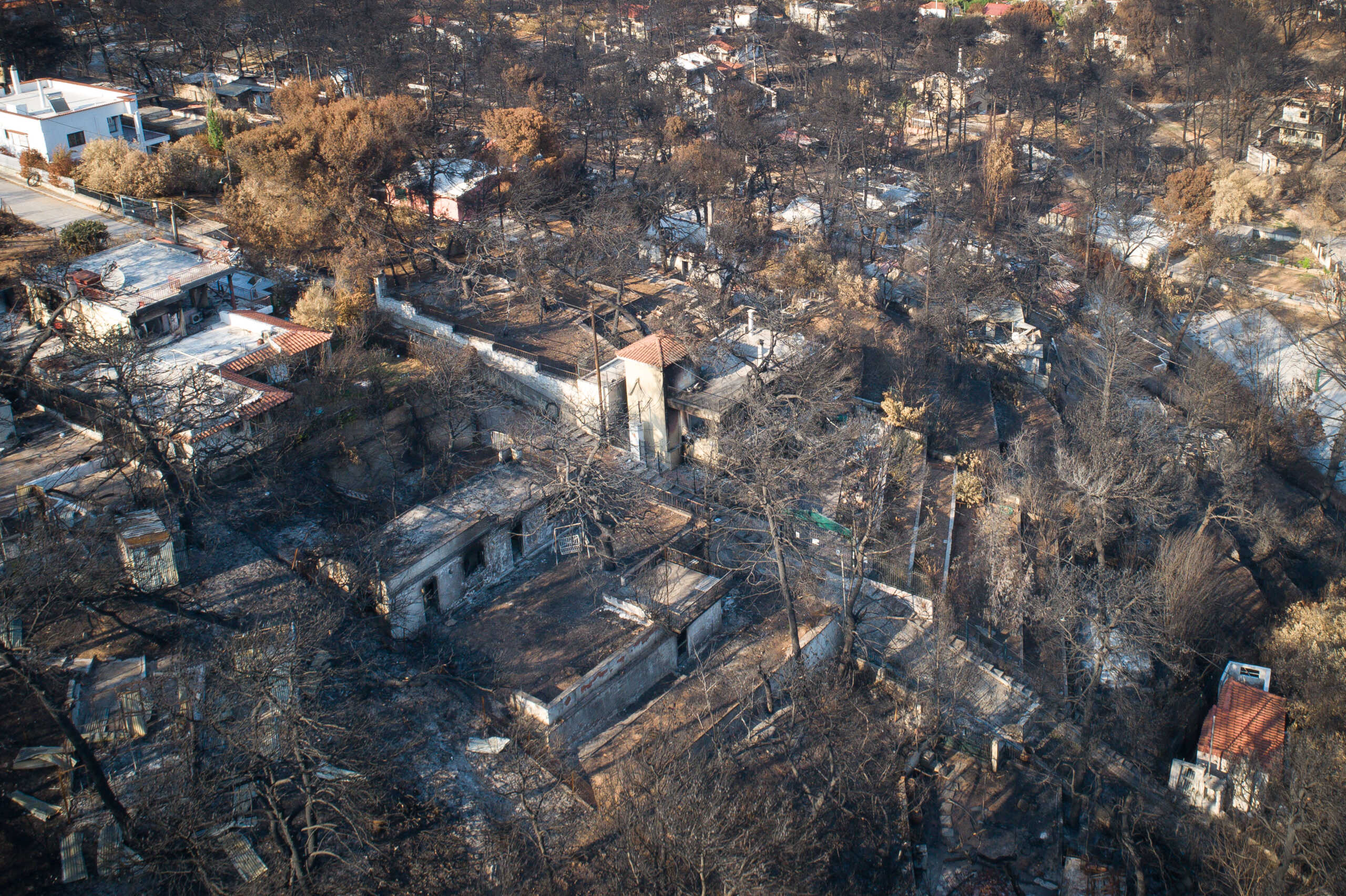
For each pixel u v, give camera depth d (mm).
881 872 35844
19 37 100625
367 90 115750
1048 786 40438
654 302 70062
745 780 36688
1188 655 48438
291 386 52531
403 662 40531
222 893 27938
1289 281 100188
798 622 44969
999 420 67938
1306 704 42094
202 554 42781
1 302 57125
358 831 31141
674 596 44281
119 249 59719
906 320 76812
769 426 51500
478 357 58969
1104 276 92000
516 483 48750
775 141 112062
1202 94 137375
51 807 31297
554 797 35438
